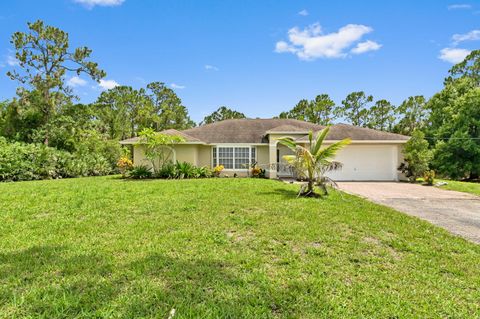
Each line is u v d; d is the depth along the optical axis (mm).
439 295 3273
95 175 22359
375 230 5895
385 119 41562
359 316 2818
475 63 30969
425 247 4918
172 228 5891
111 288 3277
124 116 40500
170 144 19609
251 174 20453
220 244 4926
